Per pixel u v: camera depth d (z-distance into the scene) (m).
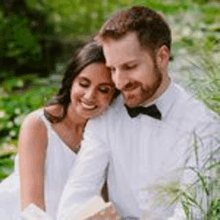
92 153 2.54
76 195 2.48
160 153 2.50
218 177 2.34
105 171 2.59
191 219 2.32
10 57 7.62
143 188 2.50
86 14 8.55
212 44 2.90
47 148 2.78
